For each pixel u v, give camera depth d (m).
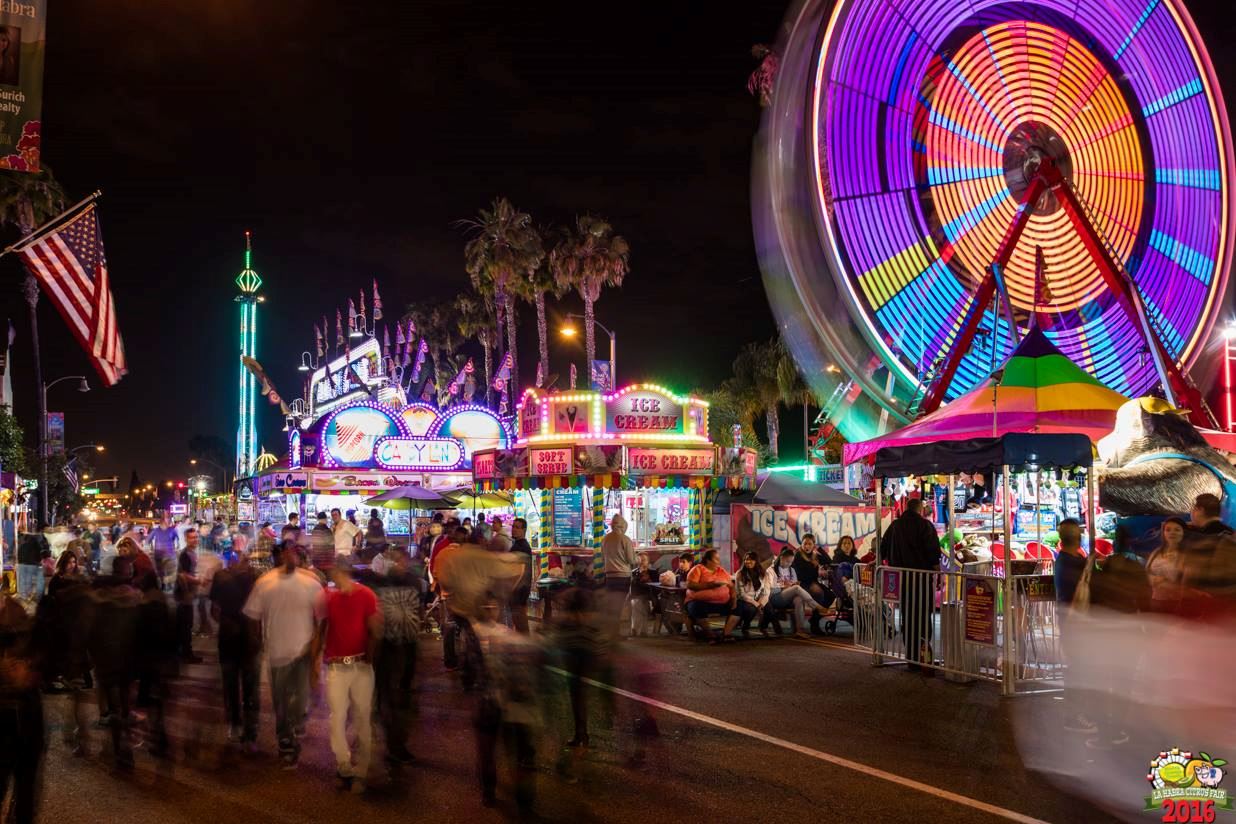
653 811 6.82
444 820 6.74
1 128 12.29
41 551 22.02
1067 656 8.98
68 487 57.19
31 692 6.37
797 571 16.95
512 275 56.34
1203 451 14.48
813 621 16.48
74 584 8.78
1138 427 14.53
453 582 9.23
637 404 24.11
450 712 10.31
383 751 8.77
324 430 35.03
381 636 8.32
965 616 11.45
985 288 21.98
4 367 50.09
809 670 12.62
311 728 9.88
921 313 22.81
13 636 6.37
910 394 22.77
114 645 8.48
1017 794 7.06
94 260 18.25
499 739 8.95
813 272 22.31
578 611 8.52
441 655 14.80
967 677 11.46
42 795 7.44
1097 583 8.84
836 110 22.06
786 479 23.44
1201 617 8.46
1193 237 24.95
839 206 21.88
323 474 34.59
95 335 18.11
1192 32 25.19
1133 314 22.31
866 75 22.47
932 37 23.09
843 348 22.64
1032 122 24.58
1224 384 25.73
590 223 54.22
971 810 6.72
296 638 8.22
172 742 9.26
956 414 14.05
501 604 9.31
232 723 9.11
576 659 8.46
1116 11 24.86
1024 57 24.53
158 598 8.79
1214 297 24.36
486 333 75.75
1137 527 13.55
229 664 9.04
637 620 16.61
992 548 16.23
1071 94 24.91
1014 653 10.78
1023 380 14.20
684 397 24.47
